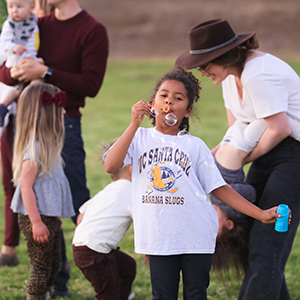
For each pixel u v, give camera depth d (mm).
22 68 9570
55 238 8312
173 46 61656
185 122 7191
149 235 6574
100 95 37625
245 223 8250
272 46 58125
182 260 6734
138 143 6844
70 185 9906
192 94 6848
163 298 6621
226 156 8141
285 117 7664
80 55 10117
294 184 7781
